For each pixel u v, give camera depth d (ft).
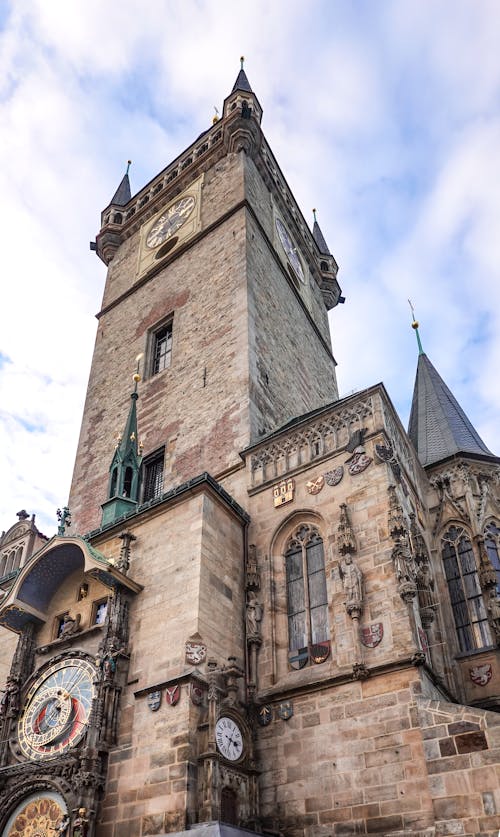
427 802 57.77
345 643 71.51
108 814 63.46
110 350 149.89
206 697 67.26
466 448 103.14
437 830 55.72
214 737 63.67
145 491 112.37
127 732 67.77
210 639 72.13
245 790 65.87
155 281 152.87
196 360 124.88
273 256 150.82
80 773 64.69
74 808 63.31
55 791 66.95
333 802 62.69
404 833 57.21
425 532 91.56
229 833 56.03
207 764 61.87
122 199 190.80
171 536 80.89
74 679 74.49
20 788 68.64
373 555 74.74
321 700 68.85
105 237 176.55
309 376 144.66
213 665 69.05
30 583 84.53
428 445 108.06
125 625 75.97
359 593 72.18
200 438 110.32
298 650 76.18
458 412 114.32
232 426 106.73
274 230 160.15
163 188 173.47
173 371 127.95
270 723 70.69
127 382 137.39
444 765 58.34
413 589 69.56
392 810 59.16
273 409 116.06
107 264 177.88
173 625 72.84
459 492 96.94
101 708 68.69
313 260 187.11
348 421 88.63
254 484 92.84
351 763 63.57
